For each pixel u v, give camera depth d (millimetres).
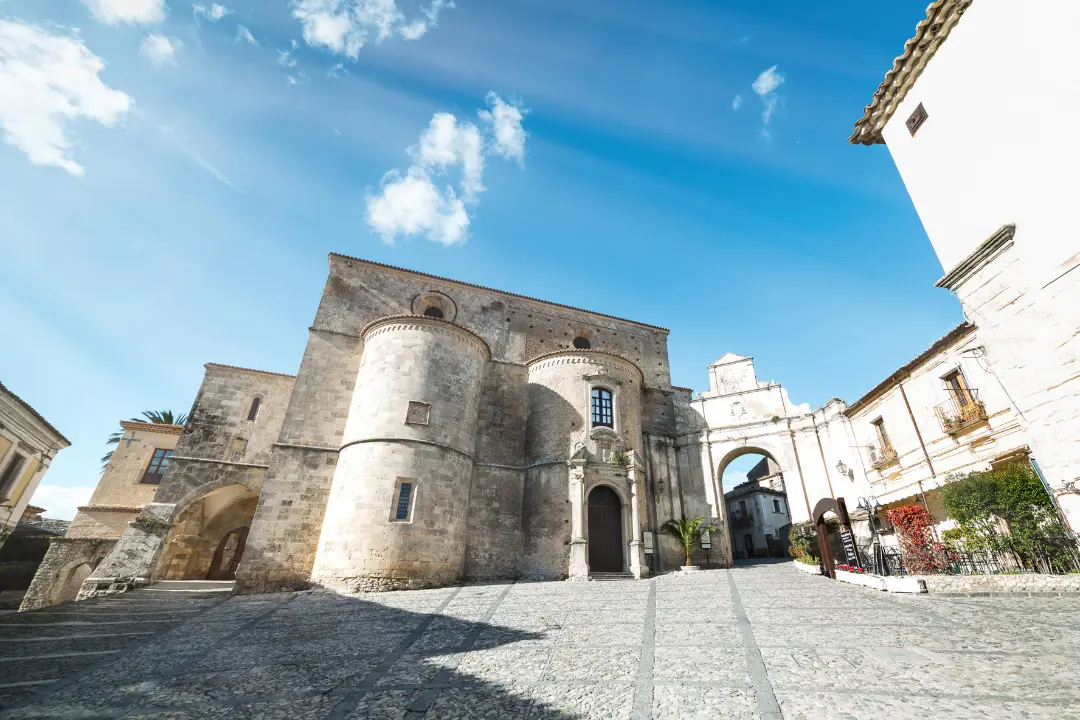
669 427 29031
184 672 8383
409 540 18344
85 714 6574
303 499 20328
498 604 13820
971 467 15953
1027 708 5066
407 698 6773
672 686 6617
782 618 10188
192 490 21062
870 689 5965
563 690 6762
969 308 10445
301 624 12219
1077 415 8492
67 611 14109
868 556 17234
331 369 23359
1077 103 8609
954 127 10820
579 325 30109
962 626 8430
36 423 23359
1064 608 8969
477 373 23625
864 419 22250
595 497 22531
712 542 25531
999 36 9969
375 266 26547
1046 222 9008
